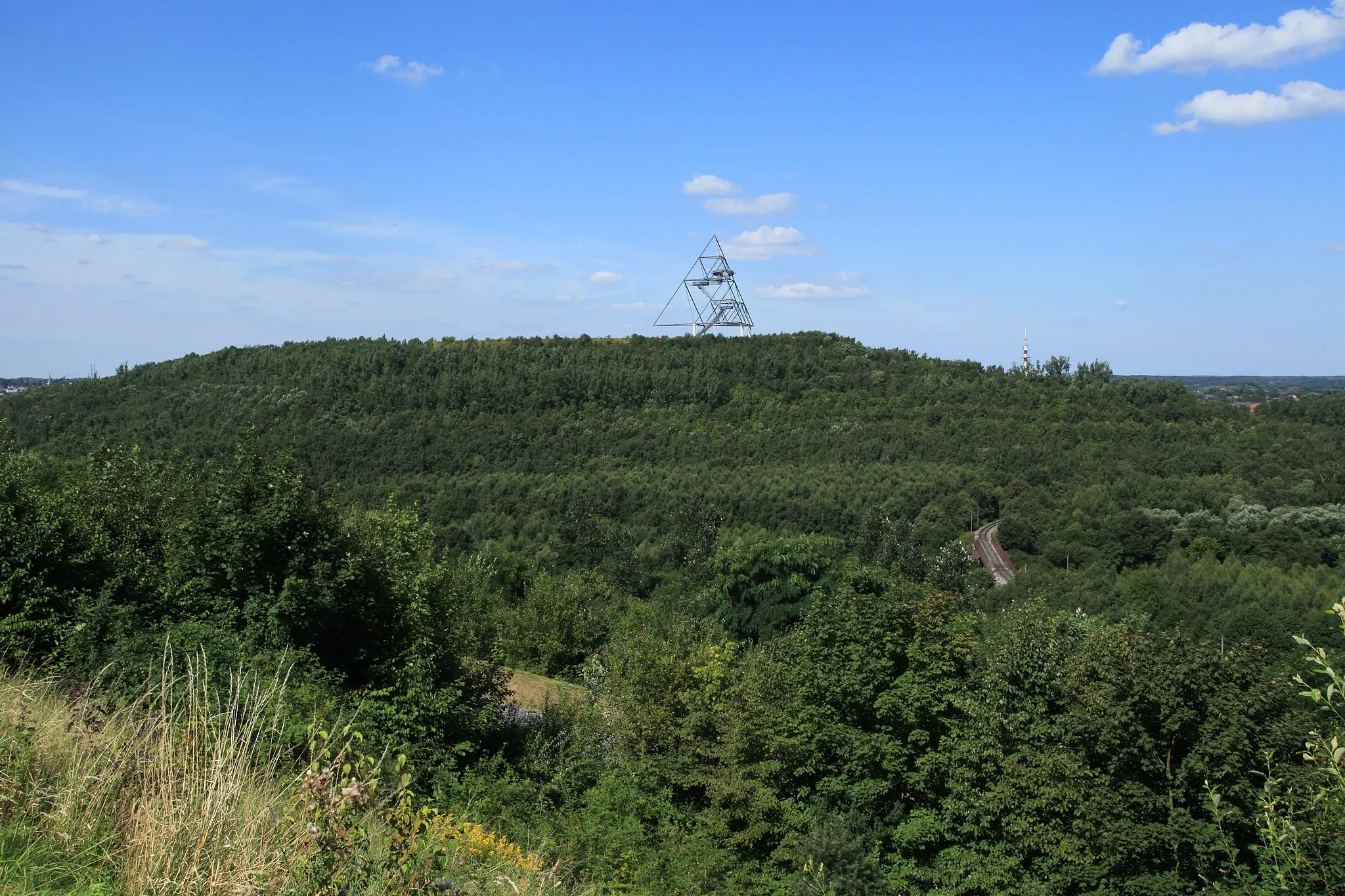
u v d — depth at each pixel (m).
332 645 13.98
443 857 4.81
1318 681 12.09
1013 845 13.51
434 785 12.19
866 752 14.65
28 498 12.00
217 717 5.41
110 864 4.12
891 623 15.55
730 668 19.06
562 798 14.43
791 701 15.82
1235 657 12.98
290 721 7.89
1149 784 12.90
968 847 14.09
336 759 4.31
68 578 11.55
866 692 14.87
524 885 5.88
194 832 4.12
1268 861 6.65
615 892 10.45
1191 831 11.94
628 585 42.66
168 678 7.53
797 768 15.16
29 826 4.26
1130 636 13.94
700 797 16.02
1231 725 12.09
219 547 12.94
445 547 41.28
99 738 5.00
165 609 12.67
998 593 37.56
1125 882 12.36
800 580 30.75
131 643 9.23
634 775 15.77
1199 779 12.51
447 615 16.02
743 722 15.45
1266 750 11.89
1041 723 13.90
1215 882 11.41
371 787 4.09
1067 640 15.42
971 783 14.20
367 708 12.44
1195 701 12.66
